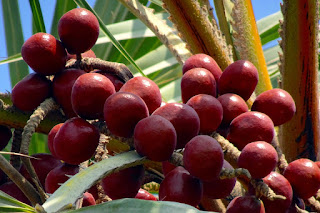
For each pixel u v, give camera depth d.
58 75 0.68
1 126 0.71
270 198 0.56
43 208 0.47
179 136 0.58
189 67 0.71
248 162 0.57
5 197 0.49
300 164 0.65
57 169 0.66
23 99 0.68
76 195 0.50
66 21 0.68
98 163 0.53
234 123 0.65
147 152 0.55
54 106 0.67
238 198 0.60
